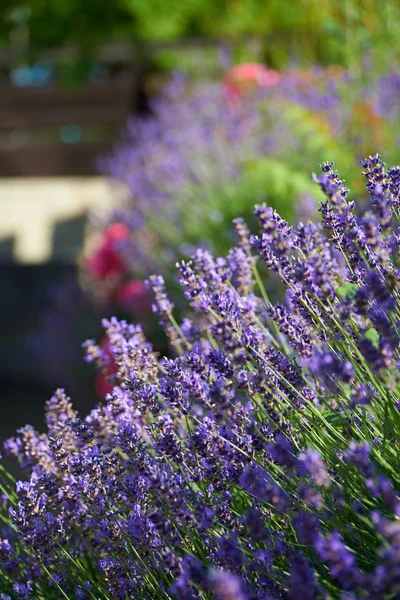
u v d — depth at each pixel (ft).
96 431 2.73
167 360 2.62
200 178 6.81
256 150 6.69
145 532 2.55
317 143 5.73
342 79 6.76
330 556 2.12
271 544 2.48
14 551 2.77
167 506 2.55
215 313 2.66
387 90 6.03
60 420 2.92
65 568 2.69
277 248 2.58
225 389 2.65
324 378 2.49
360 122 5.81
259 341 2.70
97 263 7.75
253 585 2.45
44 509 2.68
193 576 2.28
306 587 2.21
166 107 8.97
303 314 2.72
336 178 2.69
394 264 2.67
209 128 7.41
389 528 2.06
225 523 2.56
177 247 6.26
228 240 5.67
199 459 2.63
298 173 5.70
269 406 2.61
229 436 2.61
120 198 8.54
